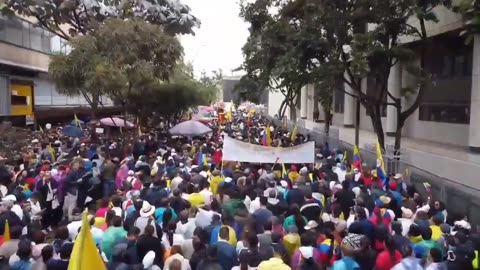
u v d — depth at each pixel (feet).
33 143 62.69
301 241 25.39
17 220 28.58
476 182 56.95
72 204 39.14
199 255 23.88
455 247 24.84
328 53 59.57
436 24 76.95
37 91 115.65
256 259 23.27
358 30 60.03
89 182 39.50
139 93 84.64
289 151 48.11
